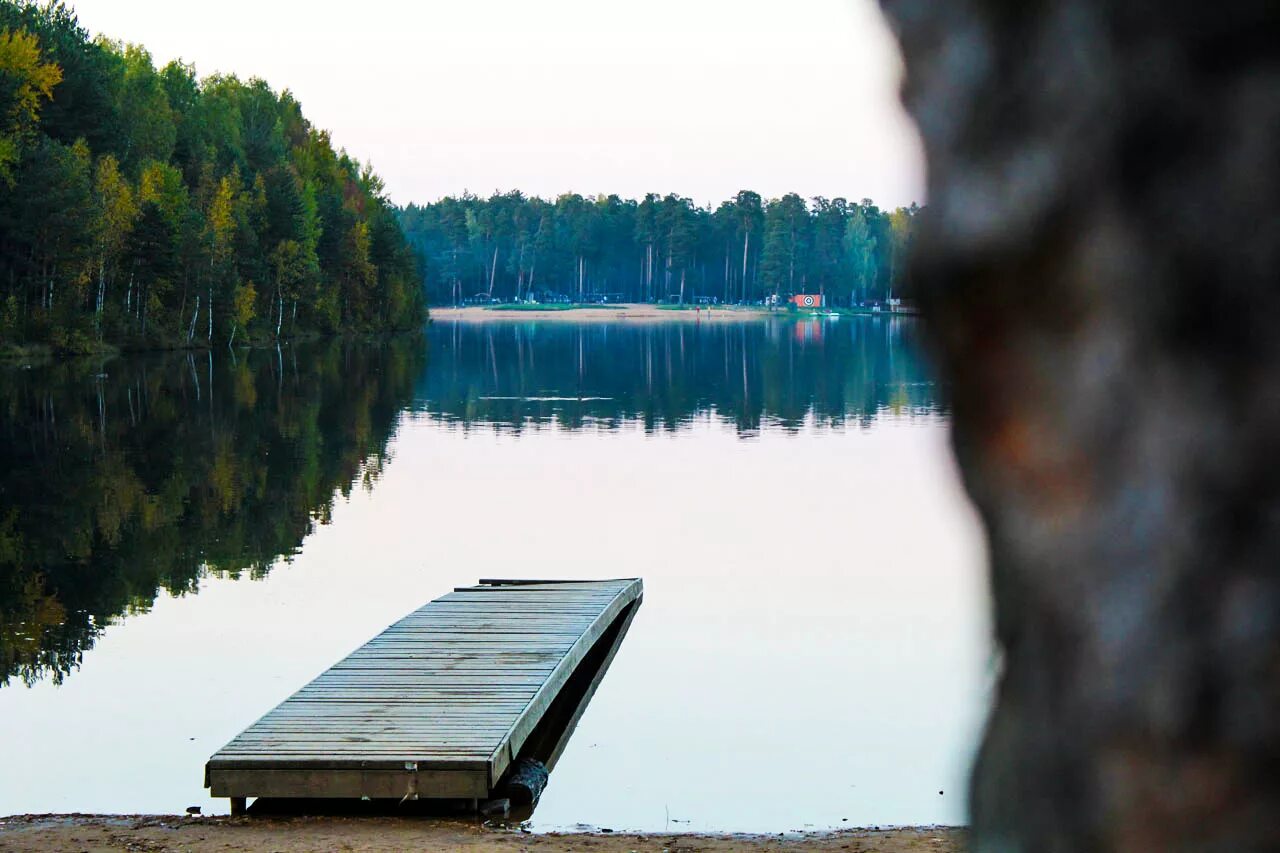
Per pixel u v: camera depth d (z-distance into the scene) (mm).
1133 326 861
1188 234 842
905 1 954
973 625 998
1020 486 920
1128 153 858
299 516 26953
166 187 88875
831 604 19203
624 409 49250
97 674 15367
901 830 10164
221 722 13516
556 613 17062
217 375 66750
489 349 98250
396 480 31844
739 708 14133
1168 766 855
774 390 57656
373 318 123812
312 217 114750
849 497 29172
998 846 963
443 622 16500
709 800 11188
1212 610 842
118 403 49969
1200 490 843
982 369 932
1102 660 877
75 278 76250
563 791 11461
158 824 10281
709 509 27703
